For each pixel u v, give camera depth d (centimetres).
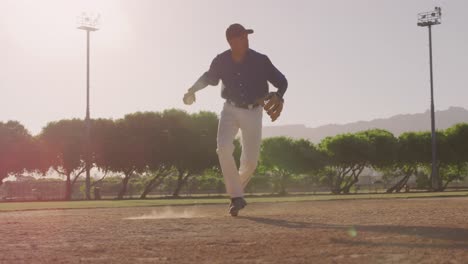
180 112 5509
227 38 697
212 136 5528
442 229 480
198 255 362
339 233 465
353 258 333
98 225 613
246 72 701
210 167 5562
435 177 5253
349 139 6128
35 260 354
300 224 569
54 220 758
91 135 5369
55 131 5400
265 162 6275
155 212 1042
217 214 817
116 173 5472
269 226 553
